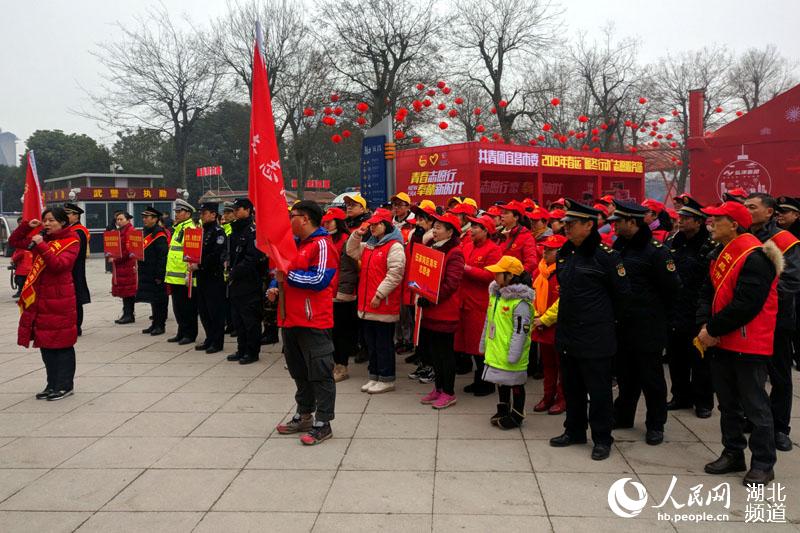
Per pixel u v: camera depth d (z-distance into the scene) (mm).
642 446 4793
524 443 4859
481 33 28000
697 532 3461
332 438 4988
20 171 61938
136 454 4695
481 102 33469
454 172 10117
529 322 4996
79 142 60969
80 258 9375
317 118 27125
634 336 4820
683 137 32625
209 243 7977
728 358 4133
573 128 31406
